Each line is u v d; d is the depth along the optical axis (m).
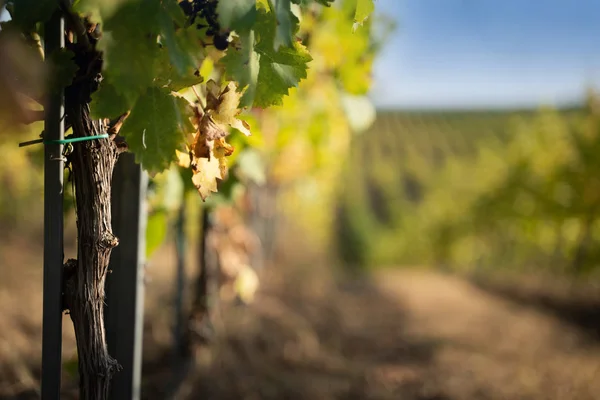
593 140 10.08
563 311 8.57
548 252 12.85
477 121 44.59
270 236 7.56
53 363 1.29
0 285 5.18
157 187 2.28
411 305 7.58
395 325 5.97
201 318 3.07
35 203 9.88
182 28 1.12
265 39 1.19
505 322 6.81
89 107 1.18
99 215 1.26
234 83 1.27
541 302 9.32
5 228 9.59
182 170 2.09
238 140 2.05
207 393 3.13
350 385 3.71
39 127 2.93
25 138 2.75
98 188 1.25
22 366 2.85
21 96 1.17
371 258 19.56
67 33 1.22
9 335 3.56
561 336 6.27
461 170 18.53
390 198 27.05
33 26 1.12
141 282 1.76
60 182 1.24
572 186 10.32
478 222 15.46
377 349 4.88
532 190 11.36
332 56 2.94
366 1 1.33
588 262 10.37
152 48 0.99
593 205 10.11
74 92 1.21
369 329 5.59
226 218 3.19
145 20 0.97
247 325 4.39
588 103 10.48
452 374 4.19
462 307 7.86
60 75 1.13
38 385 2.73
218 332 3.93
